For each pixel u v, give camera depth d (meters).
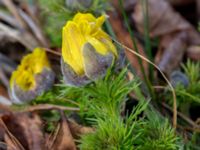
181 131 0.34
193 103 0.36
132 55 0.40
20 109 0.34
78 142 0.32
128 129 0.30
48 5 0.36
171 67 0.41
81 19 0.28
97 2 0.35
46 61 0.34
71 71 0.28
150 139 0.30
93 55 0.28
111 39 0.29
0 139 0.33
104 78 0.29
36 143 0.32
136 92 0.33
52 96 0.34
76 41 0.28
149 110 0.33
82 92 0.31
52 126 0.33
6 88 0.40
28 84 0.34
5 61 0.41
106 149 0.29
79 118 0.34
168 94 0.36
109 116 0.29
